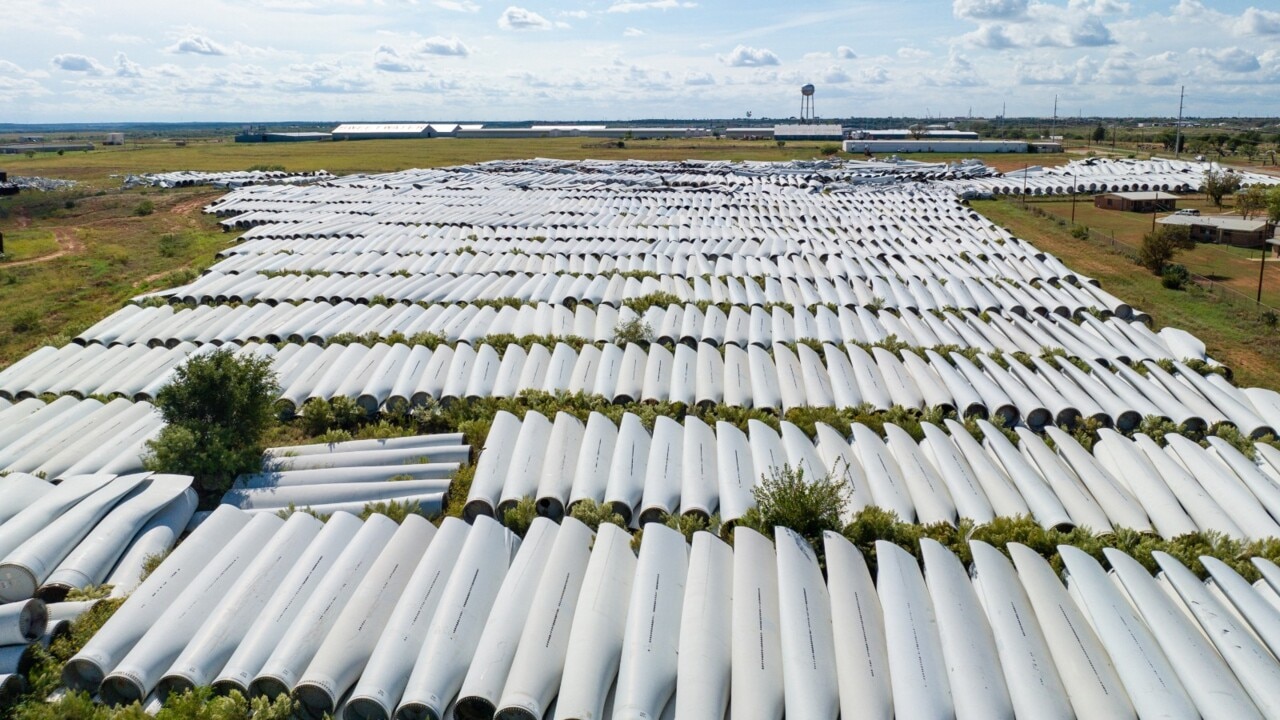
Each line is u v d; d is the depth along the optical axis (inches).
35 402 1138.7
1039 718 563.5
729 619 669.3
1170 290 1828.2
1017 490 887.1
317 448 1002.1
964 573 725.3
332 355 1291.8
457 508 905.5
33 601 665.6
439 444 1007.0
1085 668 608.1
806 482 876.0
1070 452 960.9
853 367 1243.8
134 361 1282.0
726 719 593.9
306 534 793.6
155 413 1068.5
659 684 604.1
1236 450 947.3
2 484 866.8
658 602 677.9
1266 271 2026.3
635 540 810.2
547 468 928.3
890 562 727.7
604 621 658.8
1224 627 631.8
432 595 700.0
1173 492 880.3
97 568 760.3
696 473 904.3
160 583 720.3
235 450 943.0
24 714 588.7
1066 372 1206.3
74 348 1332.4
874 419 1031.0
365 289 1716.3
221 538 796.0
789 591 690.2
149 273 2059.5
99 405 1117.1
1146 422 1032.2
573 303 1622.8
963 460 940.6
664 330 1403.8
